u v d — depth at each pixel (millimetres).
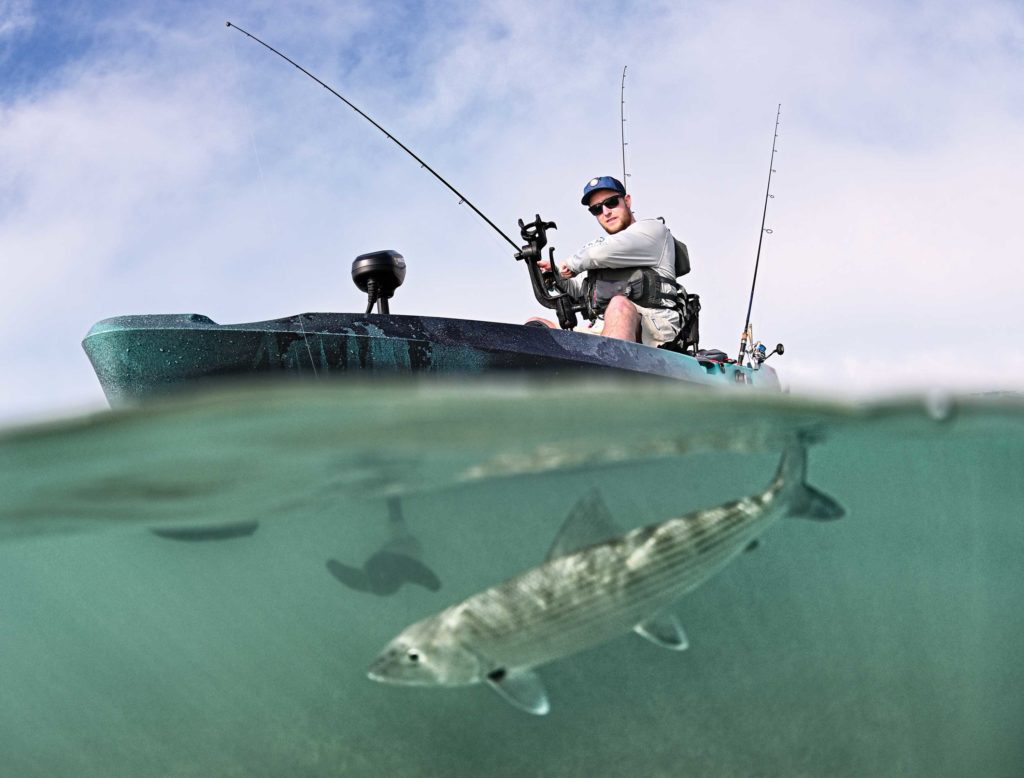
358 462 2074
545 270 3160
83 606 4059
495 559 3701
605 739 2266
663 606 1863
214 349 2252
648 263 3174
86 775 2867
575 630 1769
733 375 3193
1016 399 2682
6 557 2787
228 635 4164
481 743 2254
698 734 2314
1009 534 5250
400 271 2580
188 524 2525
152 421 1521
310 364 2318
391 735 2367
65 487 1864
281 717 2623
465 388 1688
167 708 3670
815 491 2203
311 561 3184
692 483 3324
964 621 3771
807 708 2490
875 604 3781
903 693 2666
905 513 4391
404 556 2713
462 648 1715
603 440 2277
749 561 3742
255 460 1875
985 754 2328
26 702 4125
